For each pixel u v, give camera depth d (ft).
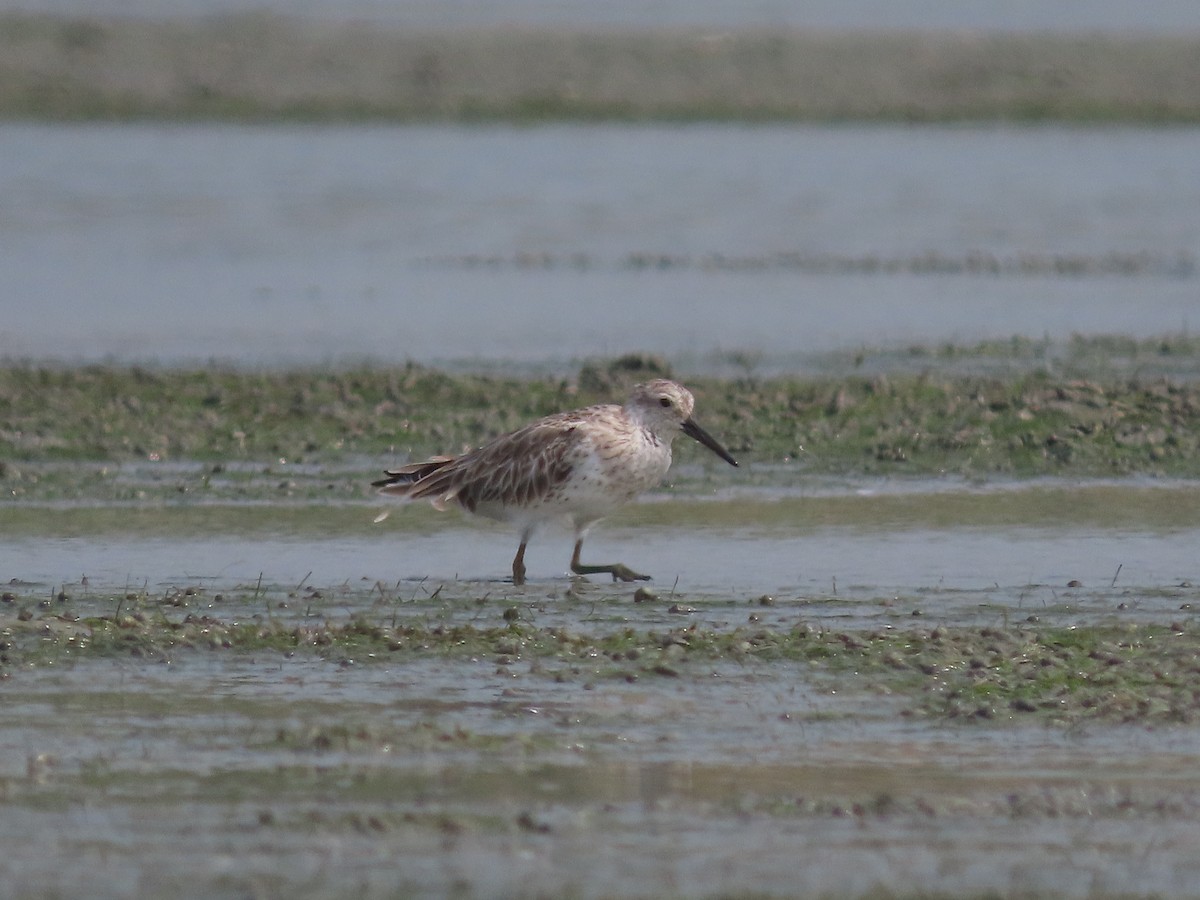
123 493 57.57
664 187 122.72
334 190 119.03
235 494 57.82
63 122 139.64
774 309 86.63
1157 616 44.45
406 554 51.83
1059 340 79.10
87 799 32.37
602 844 30.60
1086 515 55.36
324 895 28.48
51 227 104.63
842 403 66.95
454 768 34.17
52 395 67.56
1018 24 178.70
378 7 181.16
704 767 34.24
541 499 48.60
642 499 57.88
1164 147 139.85
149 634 42.34
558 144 138.21
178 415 65.87
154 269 94.53
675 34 165.78
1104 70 159.84
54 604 45.42
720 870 29.55
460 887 28.84
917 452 62.44
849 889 28.89
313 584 48.16
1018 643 41.78
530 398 68.18
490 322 83.25
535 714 37.19
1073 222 111.96
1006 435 63.62
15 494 57.11
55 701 37.88
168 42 155.84
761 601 46.03
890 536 53.21
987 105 152.25
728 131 144.66
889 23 178.81
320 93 148.77
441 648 41.63
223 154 130.82
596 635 43.14
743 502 57.41
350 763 34.35
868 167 131.03
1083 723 36.55
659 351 76.95
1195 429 63.77
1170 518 54.90
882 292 90.94
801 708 37.60
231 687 38.96
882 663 40.37
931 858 30.12
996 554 51.01
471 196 118.21
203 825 31.27
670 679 39.55
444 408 67.26
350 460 61.98
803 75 156.97
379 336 79.97
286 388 68.95
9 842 30.42
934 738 35.83
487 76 153.58
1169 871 29.58
